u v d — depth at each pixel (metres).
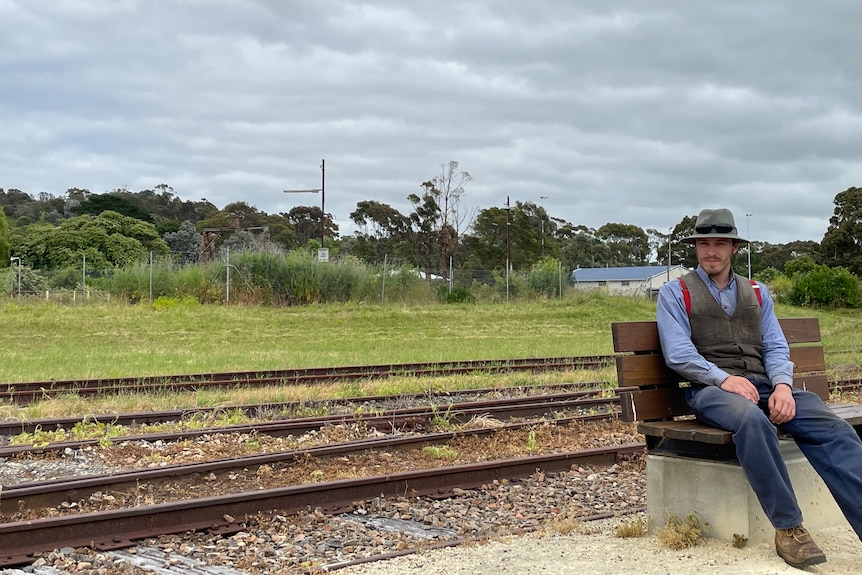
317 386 16.34
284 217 100.00
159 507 6.81
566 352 25.05
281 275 38.47
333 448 9.71
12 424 11.48
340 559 6.30
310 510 7.51
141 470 8.70
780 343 6.29
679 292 6.29
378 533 6.96
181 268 39.25
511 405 13.59
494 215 86.94
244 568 6.07
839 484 5.65
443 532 7.07
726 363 6.15
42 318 29.02
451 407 12.95
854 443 5.67
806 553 5.36
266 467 9.08
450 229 76.19
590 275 100.00
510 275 47.06
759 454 5.43
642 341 6.36
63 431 11.34
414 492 8.16
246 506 7.27
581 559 5.71
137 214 90.62
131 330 28.34
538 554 5.92
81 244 61.16
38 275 42.72
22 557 6.14
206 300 37.22
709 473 6.04
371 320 33.84
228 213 97.06
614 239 122.25
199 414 12.76
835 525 6.50
